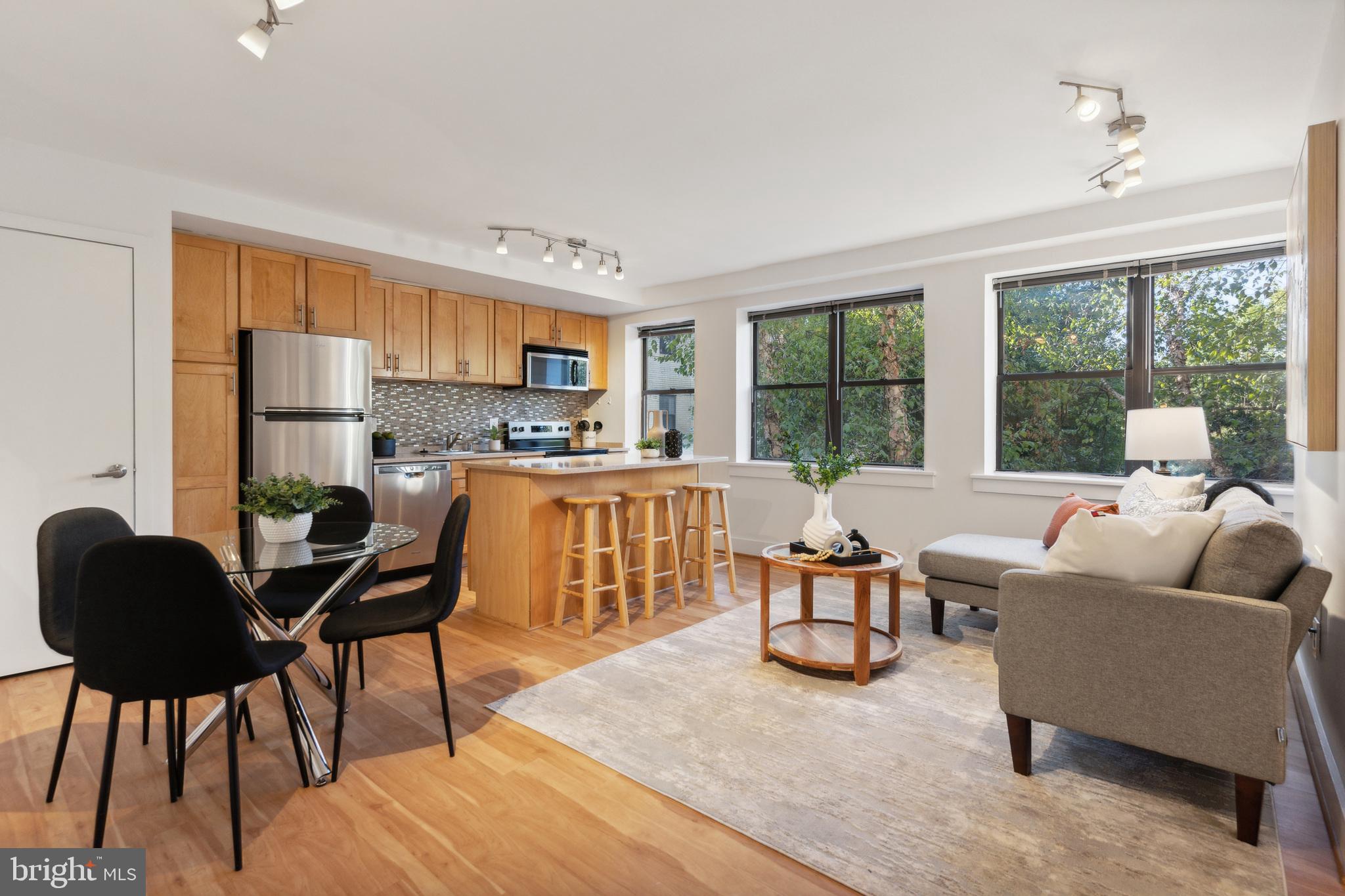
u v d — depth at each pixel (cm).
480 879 159
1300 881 158
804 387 550
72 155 306
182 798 195
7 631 293
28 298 296
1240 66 233
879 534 488
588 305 609
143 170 327
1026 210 387
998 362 451
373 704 261
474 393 604
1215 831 177
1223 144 297
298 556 217
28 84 245
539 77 240
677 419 654
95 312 313
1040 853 168
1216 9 201
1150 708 182
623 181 341
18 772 209
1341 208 198
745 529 569
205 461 372
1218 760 172
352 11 201
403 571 487
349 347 430
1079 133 285
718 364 582
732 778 204
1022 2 198
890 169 326
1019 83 244
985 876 159
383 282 491
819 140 292
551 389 626
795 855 168
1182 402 390
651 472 446
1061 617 195
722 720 245
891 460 503
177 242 364
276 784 203
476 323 555
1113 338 412
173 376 356
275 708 260
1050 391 433
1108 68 234
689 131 283
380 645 335
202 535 258
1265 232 345
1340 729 183
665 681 284
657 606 408
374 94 252
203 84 245
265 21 196
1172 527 187
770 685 278
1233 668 170
